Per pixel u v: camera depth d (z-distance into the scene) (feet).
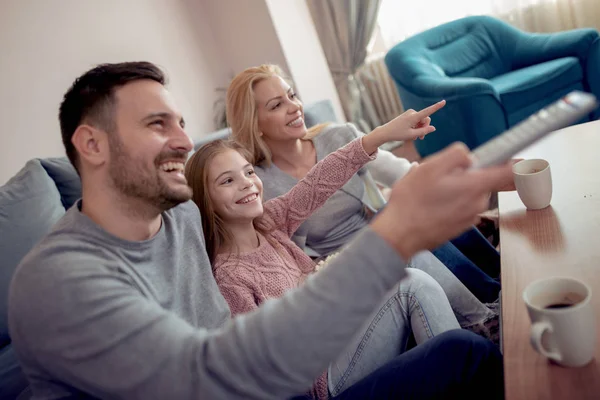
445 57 11.60
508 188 4.43
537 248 3.37
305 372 2.13
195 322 3.47
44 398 2.69
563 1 12.02
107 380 2.33
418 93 10.60
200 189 4.62
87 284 2.47
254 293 4.42
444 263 5.09
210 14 13.01
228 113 6.36
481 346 3.17
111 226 3.08
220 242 4.66
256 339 2.14
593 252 3.09
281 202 5.12
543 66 10.32
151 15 11.68
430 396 3.20
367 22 13.20
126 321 2.39
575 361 2.29
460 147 2.02
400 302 4.04
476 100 9.56
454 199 1.98
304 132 6.21
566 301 2.49
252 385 2.16
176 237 3.50
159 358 2.28
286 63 12.28
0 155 8.92
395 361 3.35
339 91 14.07
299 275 4.86
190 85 12.43
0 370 4.23
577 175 4.31
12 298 2.54
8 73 9.14
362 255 2.07
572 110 2.24
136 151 2.93
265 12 11.98
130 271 2.93
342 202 6.15
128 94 2.94
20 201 5.09
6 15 9.20
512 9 12.52
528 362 2.43
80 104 2.95
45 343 2.43
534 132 2.20
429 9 13.16
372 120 14.14
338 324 2.08
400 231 2.05
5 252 4.71
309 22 13.25
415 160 12.59
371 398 3.28
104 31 10.70
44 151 9.59
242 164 4.67
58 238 2.83
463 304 4.62
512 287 3.03
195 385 2.19
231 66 13.41
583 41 9.96
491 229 6.06
